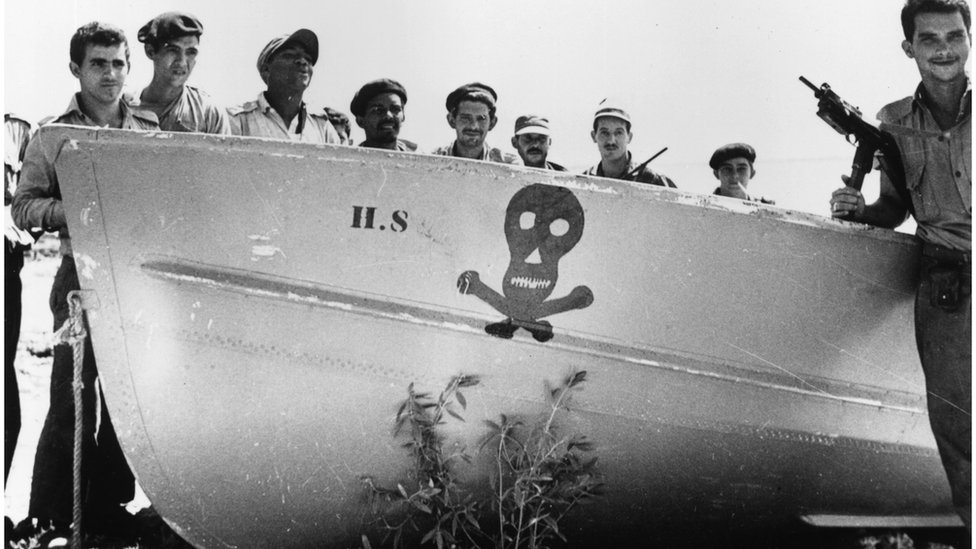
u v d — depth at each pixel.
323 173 3.73
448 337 3.82
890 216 4.27
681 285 3.92
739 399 4.03
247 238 3.73
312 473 3.88
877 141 4.27
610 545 4.21
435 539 3.94
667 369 3.95
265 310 3.76
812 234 4.03
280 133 4.24
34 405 4.35
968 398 4.25
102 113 4.20
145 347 3.76
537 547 3.88
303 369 3.79
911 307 4.20
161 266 3.72
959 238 4.23
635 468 4.02
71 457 4.18
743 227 3.95
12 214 4.00
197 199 3.71
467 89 4.27
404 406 3.84
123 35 4.20
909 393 4.22
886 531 4.43
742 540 4.32
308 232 3.74
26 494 4.31
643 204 3.86
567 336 3.87
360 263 3.77
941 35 4.29
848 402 4.16
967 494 4.28
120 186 3.70
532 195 3.80
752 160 4.28
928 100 4.29
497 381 3.87
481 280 3.81
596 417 3.94
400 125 4.26
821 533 4.38
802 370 4.09
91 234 3.71
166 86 4.21
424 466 3.85
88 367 4.18
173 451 3.82
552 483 3.90
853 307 4.11
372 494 3.90
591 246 3.84
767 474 4.14
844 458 4.20
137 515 4.32
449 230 3.79
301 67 4.25
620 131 4.28
